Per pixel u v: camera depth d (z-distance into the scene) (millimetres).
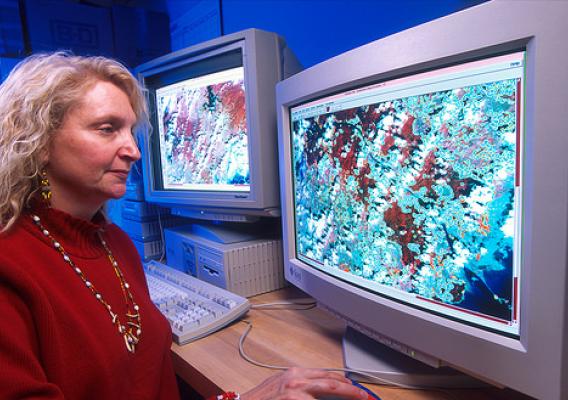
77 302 565
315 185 746
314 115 723
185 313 839
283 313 886
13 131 539
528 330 414
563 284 381
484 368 464
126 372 594
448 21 450
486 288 459
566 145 365
